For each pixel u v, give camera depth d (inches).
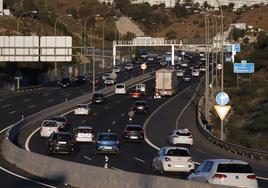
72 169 2059.5
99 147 3253.0
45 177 2257.6
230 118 5910.4
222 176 1672.0
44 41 6240.2
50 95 7091.5
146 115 5497.1
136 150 3516.2
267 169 2753.4
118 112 5669.3
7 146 2987.2
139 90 7057.1
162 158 2442.2
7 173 2400.3
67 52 6254.9
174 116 5433.1
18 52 6240.2
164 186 1549.0
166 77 7106.3
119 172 1780.3
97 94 6338.6
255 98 6860.2
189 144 3737.7
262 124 5236.2
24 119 4303.6
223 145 3700.8
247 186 1670.8
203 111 5772.6
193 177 1786.4
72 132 4207.7
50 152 3243.1
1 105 5910.4
